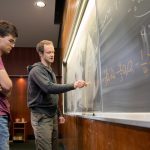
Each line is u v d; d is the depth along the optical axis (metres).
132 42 0.97
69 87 2.07
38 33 6.85
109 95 1.35
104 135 1.49
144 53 0.85
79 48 2.64
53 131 2.46
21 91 8.02
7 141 1.56
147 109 0.82
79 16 2.22
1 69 1.53
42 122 2.27
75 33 2.73
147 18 0.82
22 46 8.16
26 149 5.63
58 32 6.80
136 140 0.95
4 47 1.58
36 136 2.26
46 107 2.30
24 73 8.09
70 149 3.83
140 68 0.89
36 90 2.29
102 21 1.48
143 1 0.85
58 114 2.75
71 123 3.66
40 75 2.21
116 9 1.18
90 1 1.85
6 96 1.59
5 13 5.39
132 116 0.96
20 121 7.51
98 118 1.56
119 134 1.18
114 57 1.24
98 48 1.63
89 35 1.99
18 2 4.88
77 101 2.91
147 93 0.83
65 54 4.34
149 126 0.78
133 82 0.96
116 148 1.23
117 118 1.13
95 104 1.78
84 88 2.35
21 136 7.20
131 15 0.97
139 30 0.89
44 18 5.76
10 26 1.60
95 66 1.77
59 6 5.36
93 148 1.87
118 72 1.17
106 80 1.41
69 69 3.91
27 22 5.98
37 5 5.04
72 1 2.94
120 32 1.13
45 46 2.38
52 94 2.35
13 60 8.13
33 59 8.21
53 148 2.46
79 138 2.73
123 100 1.09
